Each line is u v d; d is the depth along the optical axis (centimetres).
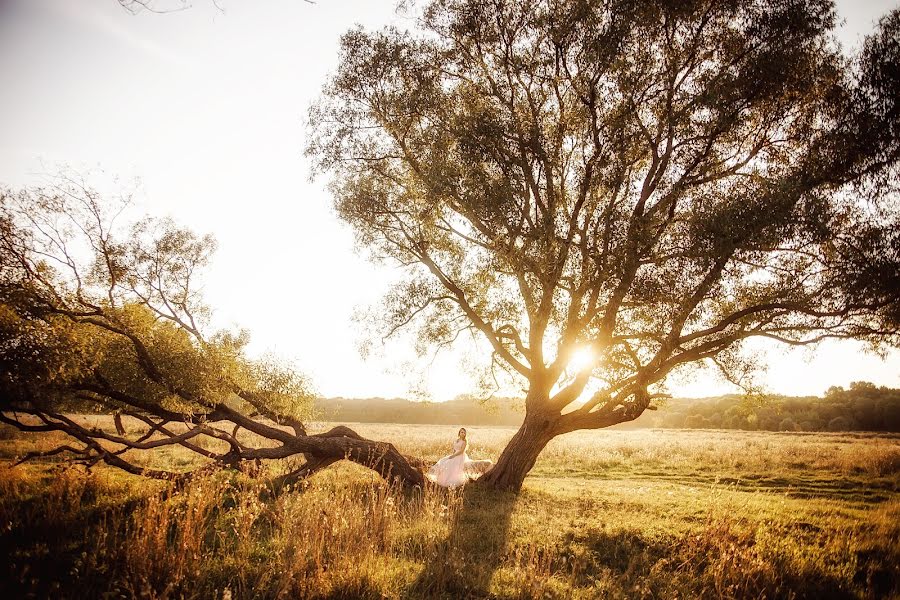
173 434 1216
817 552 877
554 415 1405
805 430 7950
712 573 755
